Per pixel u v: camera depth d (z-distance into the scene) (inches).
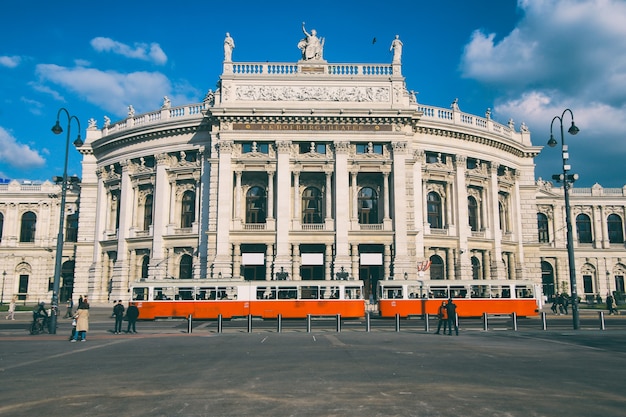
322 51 2421.3
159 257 2378.2
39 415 448.5
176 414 447.2
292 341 1043.9
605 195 3265.3
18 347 967.0
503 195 2802.7
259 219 2363.4
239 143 2311.8
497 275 2556.6
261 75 2341.3
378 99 2352.4
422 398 503.2
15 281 3132.4
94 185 2738.7
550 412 452.4
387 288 1839.3
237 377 620.1
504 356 809.5
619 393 531.8
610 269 3216.0
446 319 1209.4
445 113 2539.4
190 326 1268.5
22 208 3198.8
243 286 1764.3
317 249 2290.8
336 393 525.7
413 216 2282.2
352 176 2309.3
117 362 757.3
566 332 1234.6
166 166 2456.9
